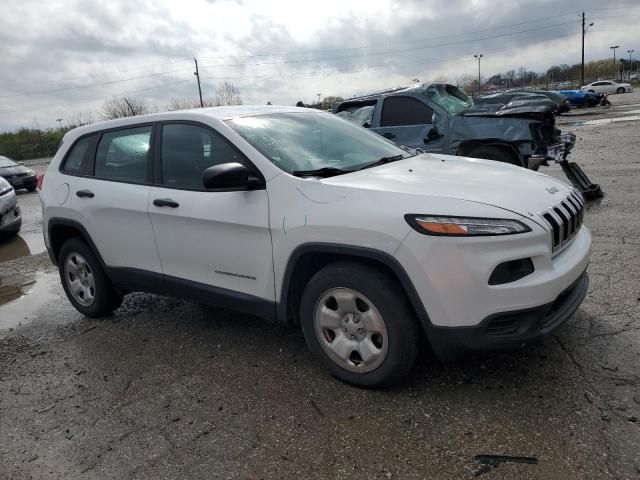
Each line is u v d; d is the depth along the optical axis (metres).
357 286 3.18
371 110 9.20
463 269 2.86
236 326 4.58
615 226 6.29
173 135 4.17
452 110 8.69
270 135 3.90
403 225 2.97
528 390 3.18
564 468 2.54
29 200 15.59
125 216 4.38
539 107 7.89
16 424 3.42
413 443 2.83
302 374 3.64
